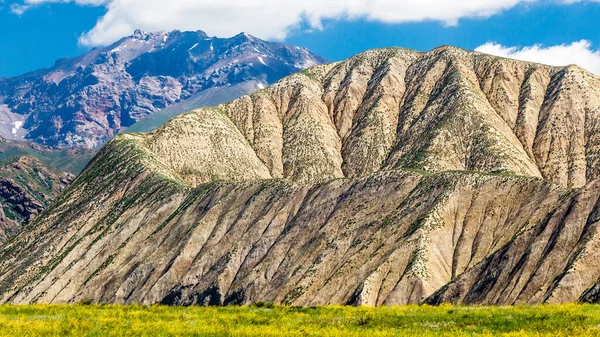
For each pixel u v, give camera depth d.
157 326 79.88
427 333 74.06
